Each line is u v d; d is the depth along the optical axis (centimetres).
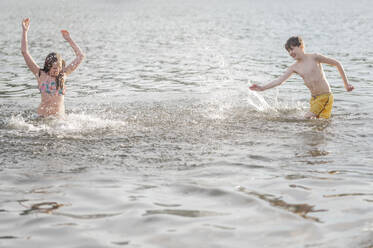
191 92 855
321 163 412
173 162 423
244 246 252
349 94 802
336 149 459
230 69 1163
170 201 324
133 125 577
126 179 375
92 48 1659
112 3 5791
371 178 368
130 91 873
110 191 346
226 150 462
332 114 637
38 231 276
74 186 358
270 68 1173
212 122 592
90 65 1255
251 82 978
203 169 399
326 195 330
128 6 5088
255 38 1906
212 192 340
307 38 1873
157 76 1070
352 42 1703
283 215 294
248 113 647
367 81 947
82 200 328
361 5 4366
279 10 3903
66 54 1491
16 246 257
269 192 338
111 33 2238
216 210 306
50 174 389
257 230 272
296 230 271
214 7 4644
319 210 302
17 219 295
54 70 605
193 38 1953
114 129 554
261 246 252
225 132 538
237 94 825
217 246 253
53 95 609
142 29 2433
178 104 721
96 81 1002
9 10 4238
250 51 1512
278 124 578
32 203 323
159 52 1530
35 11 4125
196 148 471
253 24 2625
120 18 3284
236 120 603
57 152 455
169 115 637
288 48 643
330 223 280
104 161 427
